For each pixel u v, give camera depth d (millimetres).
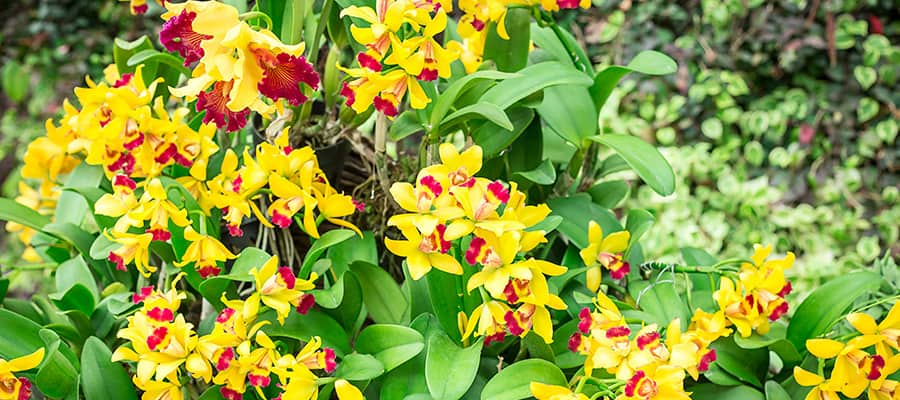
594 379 1572
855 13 3805
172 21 1554
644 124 3812
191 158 1669
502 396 1569
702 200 3637
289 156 1612
